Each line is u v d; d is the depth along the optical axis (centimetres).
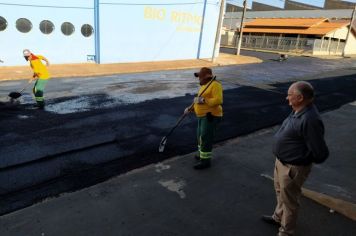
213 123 529
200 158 552
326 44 3825
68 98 1021
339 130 803
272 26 4203
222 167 560
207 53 2566
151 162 577
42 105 911
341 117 938
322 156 314
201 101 510
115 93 1126
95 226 389
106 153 609
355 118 931
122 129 749
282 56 2672
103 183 491
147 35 2086
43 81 891
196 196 464
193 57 2469
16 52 1611
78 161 570
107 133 717
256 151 643
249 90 1305
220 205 445
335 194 485
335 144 700
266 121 875
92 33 1842
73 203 436
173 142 679
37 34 1652
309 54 3569
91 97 1049
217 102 505
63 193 462
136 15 1981
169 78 1517
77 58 1828
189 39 2384
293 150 330
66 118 813
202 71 520
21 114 833
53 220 398
